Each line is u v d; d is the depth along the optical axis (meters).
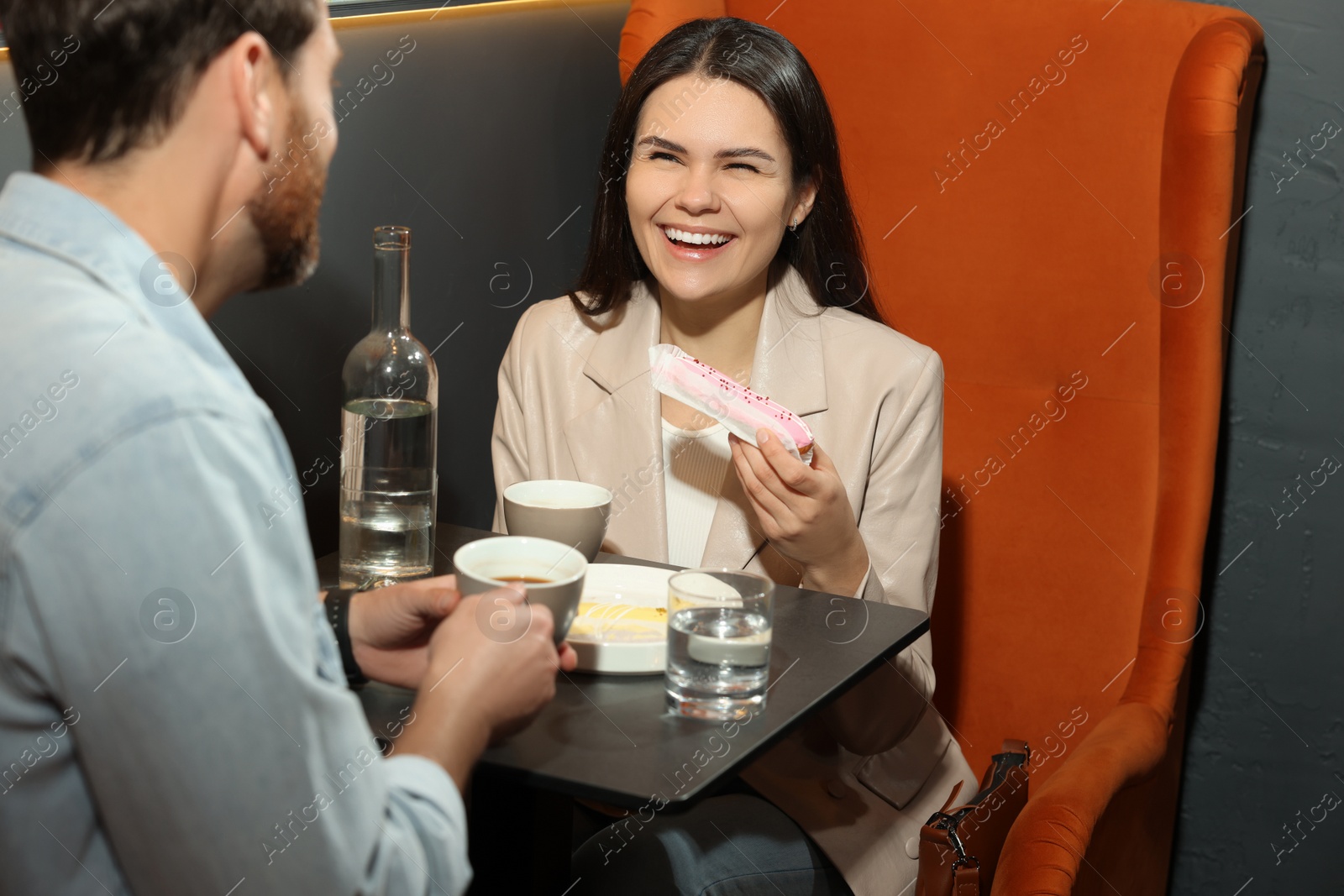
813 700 0.82
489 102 1.71
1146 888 1.46
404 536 1.03
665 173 1.20
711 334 1.32
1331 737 1.58
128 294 0.60
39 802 0.60
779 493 1.07
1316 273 1.49
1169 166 1.34
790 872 1.12
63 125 0.63
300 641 0.60
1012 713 1.49
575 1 1.84
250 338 1.41
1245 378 1.55
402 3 1.54
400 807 0.63
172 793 0.56
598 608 0.94
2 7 0.62
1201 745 1.66
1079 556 1.44
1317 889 1.62
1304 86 1.46
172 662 0.56
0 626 0.56
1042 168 1.43
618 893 1.07
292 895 0.58
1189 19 1.35
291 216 0.71
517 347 1.42
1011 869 1.12
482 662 0.71
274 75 0.67
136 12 0.61
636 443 1.29
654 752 0.74
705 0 1.58
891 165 1.51
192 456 0.56
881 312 1.47
